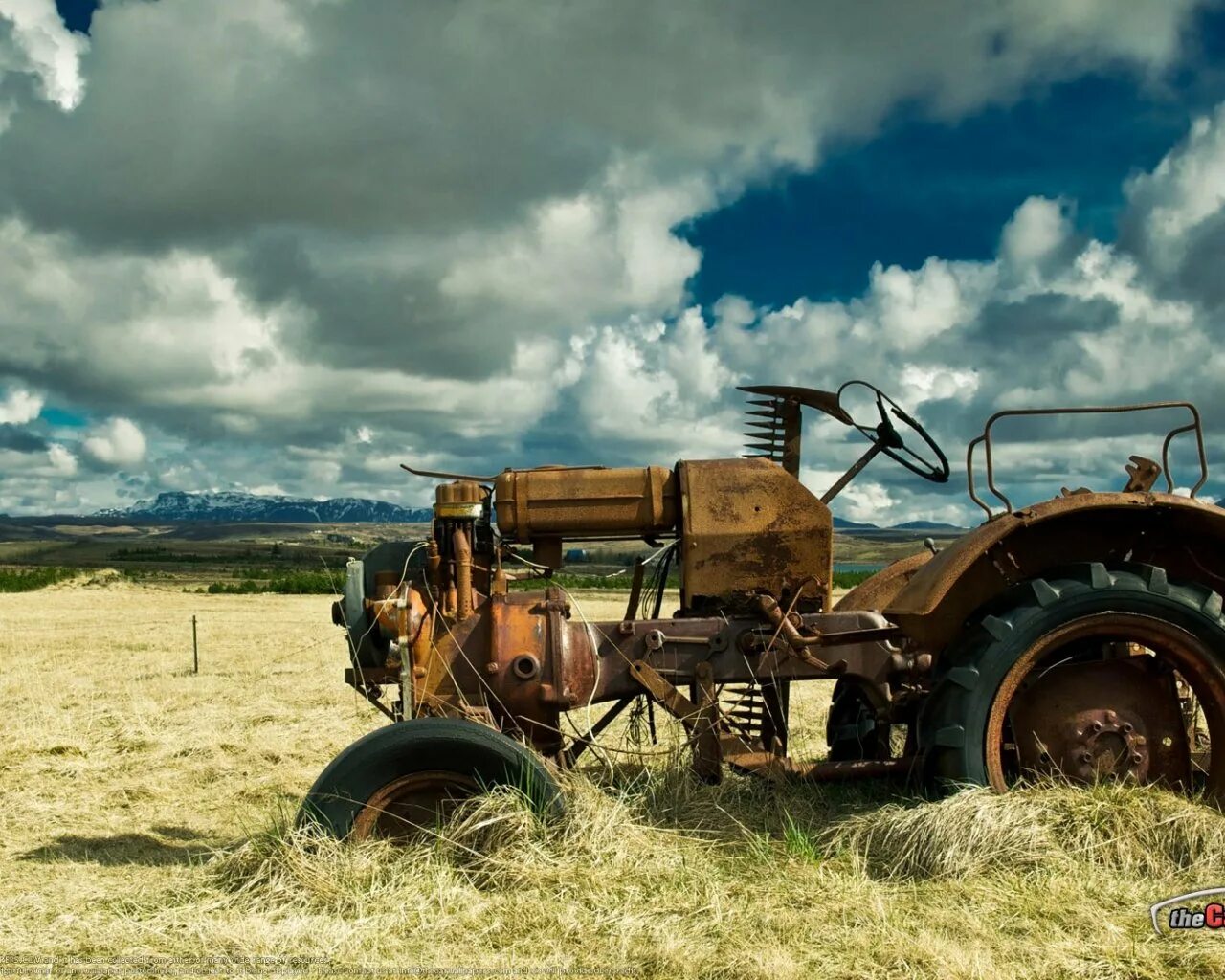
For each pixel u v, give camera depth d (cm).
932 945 323
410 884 380
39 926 372
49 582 3756
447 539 481
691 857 409
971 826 391
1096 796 409
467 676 462
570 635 475
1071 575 439
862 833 417
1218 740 440
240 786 621
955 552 439
